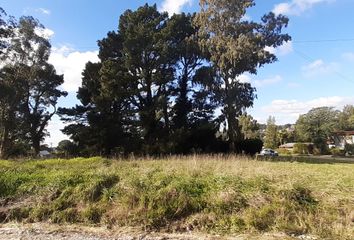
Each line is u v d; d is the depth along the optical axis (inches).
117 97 1407.5
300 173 518.3
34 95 1984.5
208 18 1430.9
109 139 1393.9
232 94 1464.1
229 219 377.1
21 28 1759.4
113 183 467.5
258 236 344.8
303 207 382.6
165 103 1405.0
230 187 425.4
